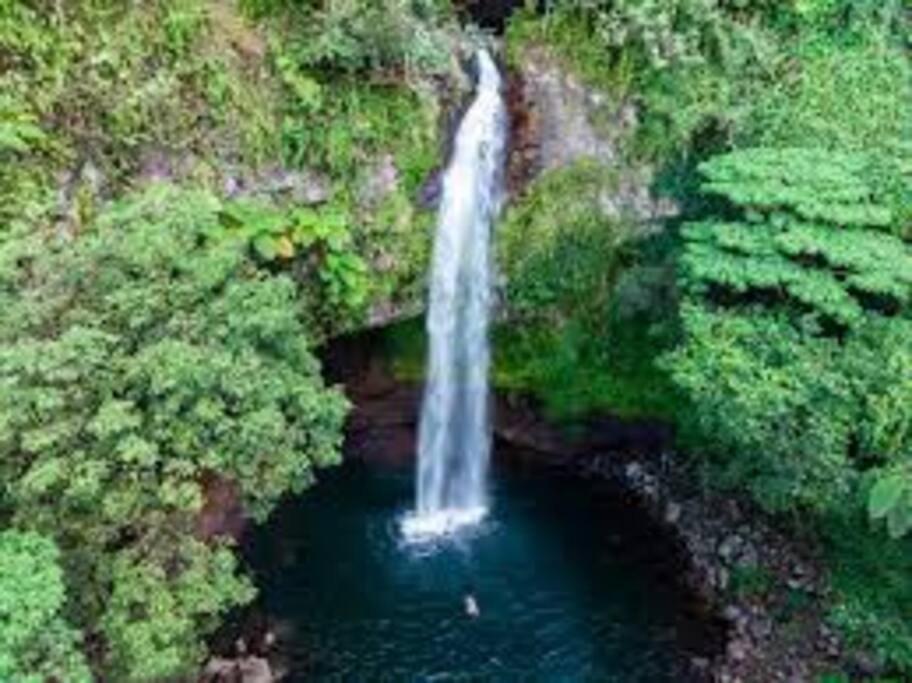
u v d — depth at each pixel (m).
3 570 8.91
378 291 14.66
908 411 11.95
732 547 14.61
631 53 14.72
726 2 15.02
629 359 15.82
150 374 9.72
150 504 10.07
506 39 15.13
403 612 14.17
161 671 9.59
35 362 9.43
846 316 12.33
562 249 15.34
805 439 12.17
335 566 14.96
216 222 12.01
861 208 12.70
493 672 13.27
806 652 13.09
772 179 12.88
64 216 12.34
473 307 15.55
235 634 13.65
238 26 13.55
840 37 14.95
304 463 10.65
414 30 13.92
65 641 9.06
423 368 16.30
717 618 13.97
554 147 15.20
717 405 12.50
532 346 16.02
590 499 16.28
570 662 13.42
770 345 12.56
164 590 9.93
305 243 13.66
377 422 16.92
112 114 12.62
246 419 10.13
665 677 13.16
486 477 16.78
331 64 13.84
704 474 15.10
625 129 14.99
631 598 14.45
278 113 13.58
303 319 14.27
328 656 13.42
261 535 15.49
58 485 9.83
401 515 15.99
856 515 12.86
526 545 15.41
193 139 13.13
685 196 14.95
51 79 12.34
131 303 10.02
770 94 14.62
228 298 10.40
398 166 14.34
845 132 14.24
